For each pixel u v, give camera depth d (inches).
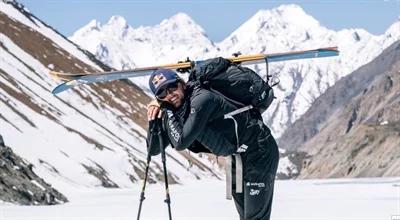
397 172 4023.1
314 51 314.3
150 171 3410.4
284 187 2043.6
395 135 4611.2
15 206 1037.2
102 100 5206.7
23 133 2795.3
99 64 6796.3
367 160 4645.7
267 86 289.4
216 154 283.4
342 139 5305.1
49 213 795.4
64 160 2704.2
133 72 315.3
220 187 2733.8
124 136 4525.1
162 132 281.1
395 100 7568.9
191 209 861.8
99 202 1279.5
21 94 3715.6
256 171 291.0
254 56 306.5
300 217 679.7
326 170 5196.9
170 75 274.8
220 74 280.5
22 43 5511.8
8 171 1358.3
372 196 1093.8
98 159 3070.9
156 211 834.2
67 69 5595.5
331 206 816.9
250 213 296.0
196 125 269.4
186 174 3973.9
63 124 3553.2
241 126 283.0
